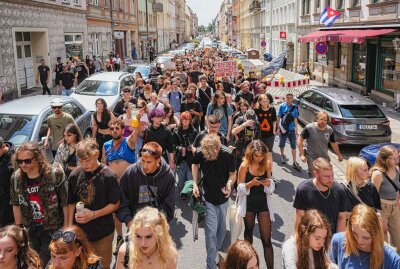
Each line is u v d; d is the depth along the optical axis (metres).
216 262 5.13
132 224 3.31
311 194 4.47
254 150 5.04
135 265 3.29
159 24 80.31
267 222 5.15
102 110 7.90
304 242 3.42
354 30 21.34
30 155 4.34
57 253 3.14
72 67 20.61
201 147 5.23
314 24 31.62
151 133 7.12
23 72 22.61
